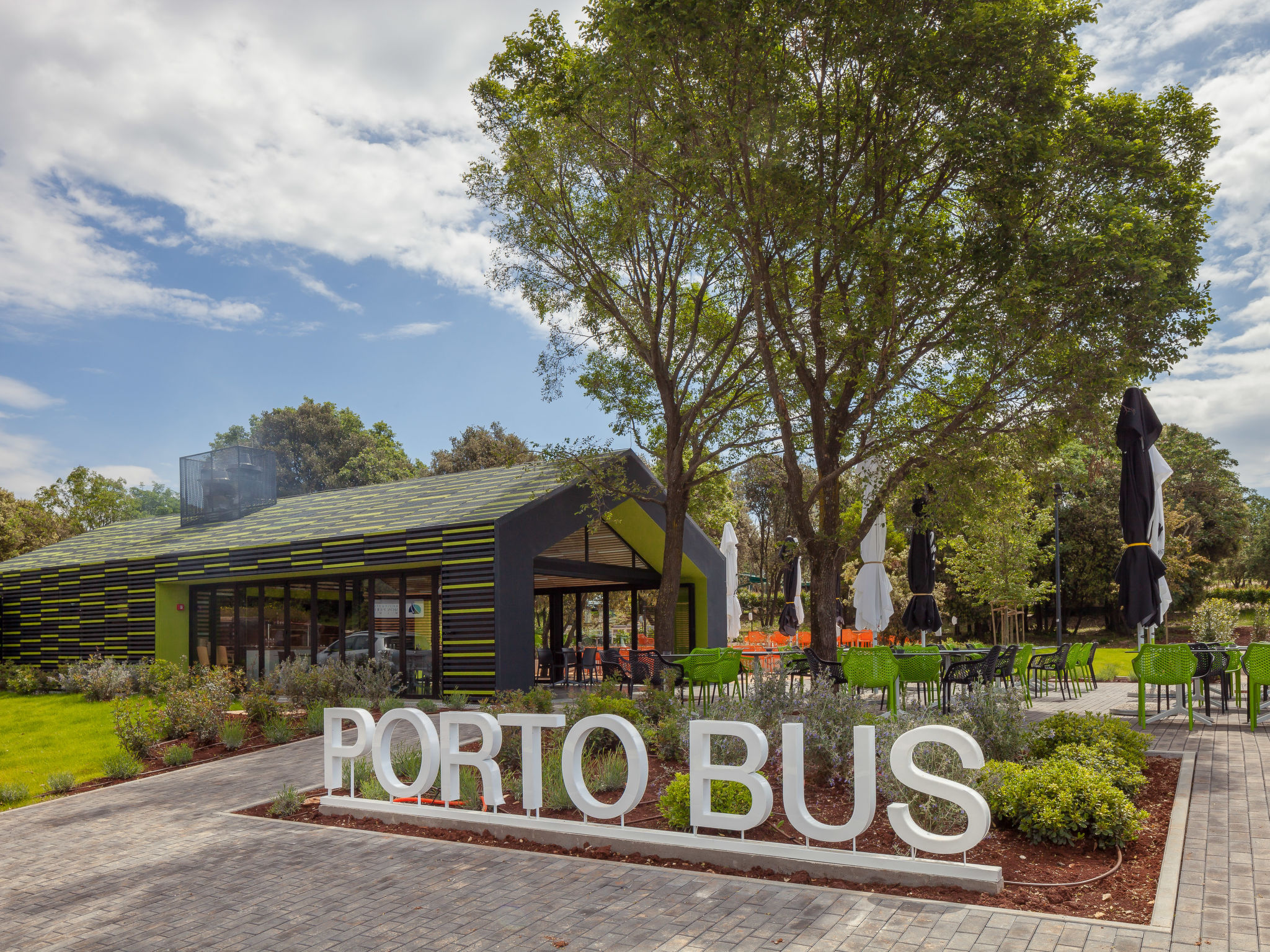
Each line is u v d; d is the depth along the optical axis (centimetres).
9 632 2589
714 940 424
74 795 923
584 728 624
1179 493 5094
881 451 1391
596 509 1822
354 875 567
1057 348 1238
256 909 507
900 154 1276
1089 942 398
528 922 464
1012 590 3145
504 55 1559
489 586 1570
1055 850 549
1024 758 745
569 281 1745
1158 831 584
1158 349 1252
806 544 1406
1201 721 1046
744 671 1551
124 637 2217
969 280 1274
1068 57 1302
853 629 2212
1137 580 1043
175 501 7569
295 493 5384
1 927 498
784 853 533
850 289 1389
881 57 1232
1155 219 1299
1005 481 1514
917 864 495
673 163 1318
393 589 1788
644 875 539
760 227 1329
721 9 1158
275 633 2023
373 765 759
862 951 400
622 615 2428
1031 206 1281
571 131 1567
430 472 5222
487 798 667
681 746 875
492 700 1317
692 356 1817
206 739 1197
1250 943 390
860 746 517
